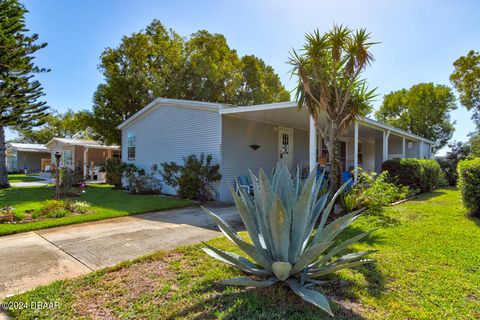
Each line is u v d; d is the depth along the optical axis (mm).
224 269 3205
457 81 17625
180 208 7773
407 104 25344
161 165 10539
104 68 17953
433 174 11242
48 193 10648
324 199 3166
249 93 23875
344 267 2400
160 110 11422
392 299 2512
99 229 5273
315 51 5848
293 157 12539
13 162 29125
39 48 11828
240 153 9836
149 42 18984
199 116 9820
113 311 2377
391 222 5273
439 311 2311
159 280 2963
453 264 3273
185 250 3893
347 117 6344
